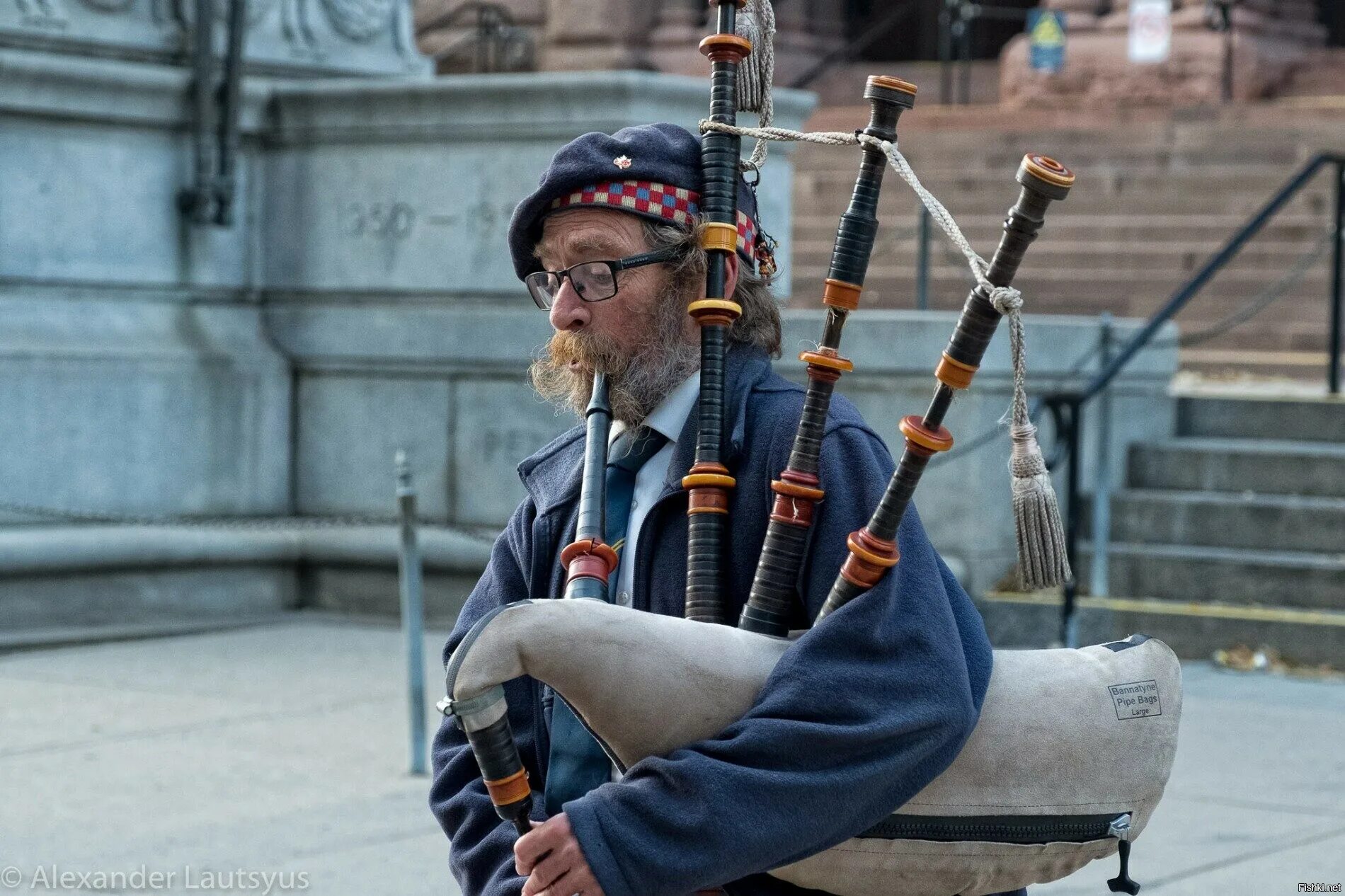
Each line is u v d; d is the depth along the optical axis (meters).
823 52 54.28
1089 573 22.53
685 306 6.09
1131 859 13.11
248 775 15.16
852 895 5.54
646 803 5.16
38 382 21.55
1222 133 40.50
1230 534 22.53
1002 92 49.59
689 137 6.13
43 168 22.05
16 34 21.70
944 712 5.23
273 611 23.50
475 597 6.66
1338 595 21.20
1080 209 40.31
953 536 21.42
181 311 23.42
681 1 50.84
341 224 23.69
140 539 22.09
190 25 23.44
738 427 5.93
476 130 22.73
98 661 20.20
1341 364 33.25
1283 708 18.47
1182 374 33.84
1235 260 37.47
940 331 21.25
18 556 20.98
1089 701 5.57
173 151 23.31
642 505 6.12
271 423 23.80
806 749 5.13
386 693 18.62
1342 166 24.92
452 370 23.00
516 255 6.32
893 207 41.22
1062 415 20.86
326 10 24.92
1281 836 13.72
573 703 5.36
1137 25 46.31
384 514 23.44
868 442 5.79
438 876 12.45
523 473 6.71
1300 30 49.91
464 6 48.03
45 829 13.43
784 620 5.62
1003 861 5.51
